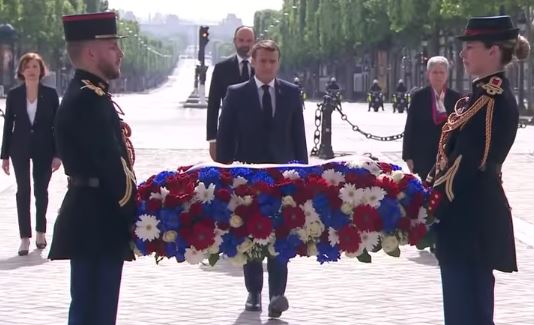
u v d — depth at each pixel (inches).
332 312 461.4
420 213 352.8
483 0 2513.5
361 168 355.9
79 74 337.4
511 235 347.9
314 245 356.5
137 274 542.3
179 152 1342.3
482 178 343.9
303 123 485.7
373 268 567.5
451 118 348.8
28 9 4261.8
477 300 345.4
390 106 4072.3
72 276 339.0
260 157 476.4
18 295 489.4
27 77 606.5
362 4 4453.7
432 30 3572.8
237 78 584.4
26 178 606.5
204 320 442.9
